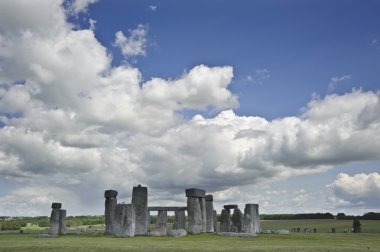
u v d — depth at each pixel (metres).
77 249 35.97
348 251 36.38
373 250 37.88
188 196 59.97
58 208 64.62
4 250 35.22
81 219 155.12
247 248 38.16
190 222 58.91
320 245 43.53
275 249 37.19
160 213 65.12
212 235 55.41
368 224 113.81
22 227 114.88
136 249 36.25
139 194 58.84
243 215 61.91
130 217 55.09
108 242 45.38
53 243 43.81
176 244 43.03
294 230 92.62
